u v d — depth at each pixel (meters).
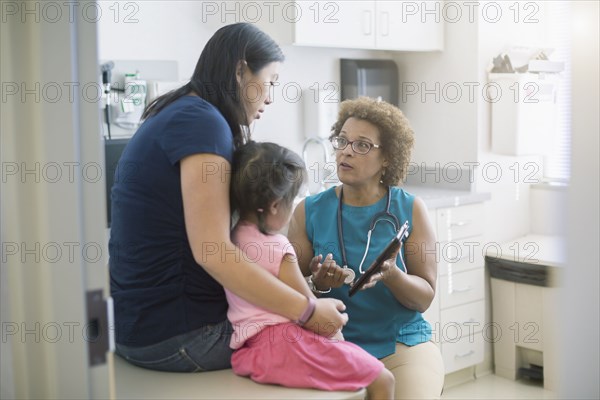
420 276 2.05
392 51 3.98
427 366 1.94
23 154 1.15
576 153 1.15
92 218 1.18
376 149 2.03
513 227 3.88
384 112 2.05
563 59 3.86
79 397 1.19
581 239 1.17
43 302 1.18
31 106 1.14
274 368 1.64
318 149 3.61
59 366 1.18
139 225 1.71
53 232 1.16
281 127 3.51
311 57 3.61
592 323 1.17
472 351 3.56
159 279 1.72
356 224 2.07
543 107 3.65
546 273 3.40
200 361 1.74
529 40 3.84
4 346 1.22
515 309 3.56
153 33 2.97
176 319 1.71
